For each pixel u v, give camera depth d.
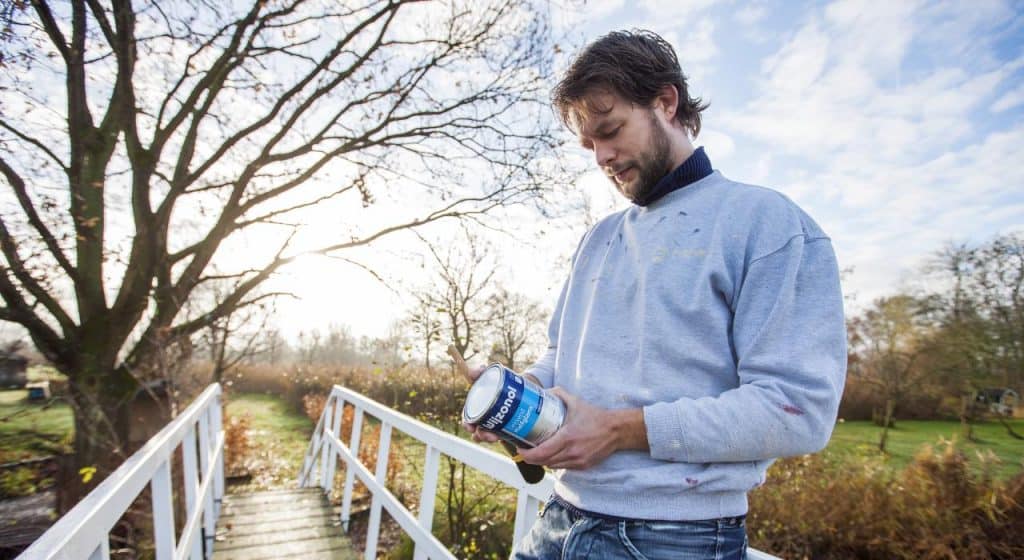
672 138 1.05
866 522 5.66
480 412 0.98
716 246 0.91
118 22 5.80
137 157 6.33
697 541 0.86
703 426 0.81
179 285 6.75
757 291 0.86
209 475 3.94
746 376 0.85
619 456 0.92
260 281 7.22
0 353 6.26
